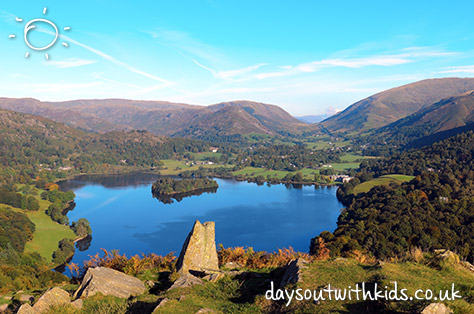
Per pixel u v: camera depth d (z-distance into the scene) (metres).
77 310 11.99
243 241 102.12
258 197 173.88
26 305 11.76
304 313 10.73
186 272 16.84
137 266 18.70
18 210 124.25
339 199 162.25
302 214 133.62
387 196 111.81
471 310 10.44
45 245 95.12
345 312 10.56
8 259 69.44
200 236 18.20
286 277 14.52
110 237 107.94
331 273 13.83
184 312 11.27
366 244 70.31
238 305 12.25
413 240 70.31
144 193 188.75
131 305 12.38
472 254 60.72
